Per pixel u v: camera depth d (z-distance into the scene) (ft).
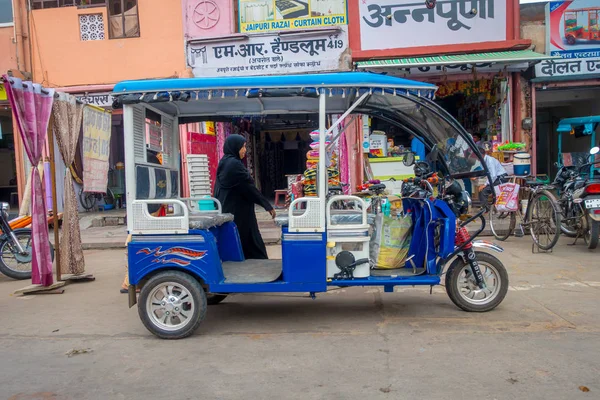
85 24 37.37
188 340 13.71
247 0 35.22
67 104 20.27
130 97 13.85
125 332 14.61
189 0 35.81
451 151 16.11
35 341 13.97
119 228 36.11
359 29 34.53
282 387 10.61
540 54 31.96
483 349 12.25
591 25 33.37
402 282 14.02
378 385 10.53
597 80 33.83
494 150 31.89
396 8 34.06
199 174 20.89
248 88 13.87
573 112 41.50
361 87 13.75
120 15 37.06
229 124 39.29
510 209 25.64
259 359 12.16
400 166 33.04
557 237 22.72
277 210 37.73
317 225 13.83
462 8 33.65
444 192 15.43
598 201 22.31
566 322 14.02
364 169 33.65
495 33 33.65
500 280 15.05
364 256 14.14
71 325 15.38
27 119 18.29
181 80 14.02
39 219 19.29
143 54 36.88
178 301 13.76
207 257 13.78
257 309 16.61
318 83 13.74
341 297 17.74
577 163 31.60
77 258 21.17
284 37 35.06
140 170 14.57
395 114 16.74
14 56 37.91
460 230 14.83
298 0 34.91
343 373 11.19
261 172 49.16
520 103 34.27
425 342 12.87
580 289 17.29
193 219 14.57
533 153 34.45
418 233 14.99
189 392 10.52
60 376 11.52
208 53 35.99
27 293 19.30
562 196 24.93
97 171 20.58
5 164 55.21
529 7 33.88
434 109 14.44
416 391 10.19
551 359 11.53
